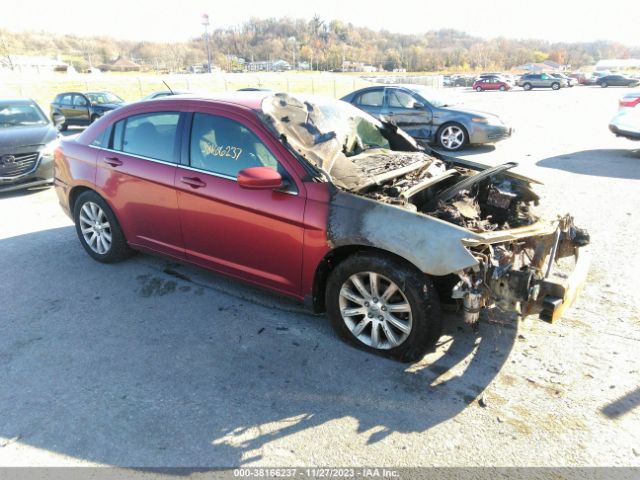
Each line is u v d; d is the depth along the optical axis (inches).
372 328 130.0
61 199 201.9
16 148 301.7
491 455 99.0
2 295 170.9
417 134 445.4
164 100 165.8
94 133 185.2
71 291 173.0
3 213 270.7
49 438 105.4
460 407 112.4
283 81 1679.4
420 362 128.5
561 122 619.2
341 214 124.8
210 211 148.2
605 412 109.8
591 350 132.0
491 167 160.2
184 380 123.6
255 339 141.0
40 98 1165.7
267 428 107.3
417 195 146.9
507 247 128.6
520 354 131.2
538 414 109.7
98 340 142.0
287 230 133.3
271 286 144.7
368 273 125.1
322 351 134.6
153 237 170.9
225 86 1446.9
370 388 119.3
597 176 313.1
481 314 150.3
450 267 112.4
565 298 113.7
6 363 131.6
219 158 147.3
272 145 136.6
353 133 166.4
